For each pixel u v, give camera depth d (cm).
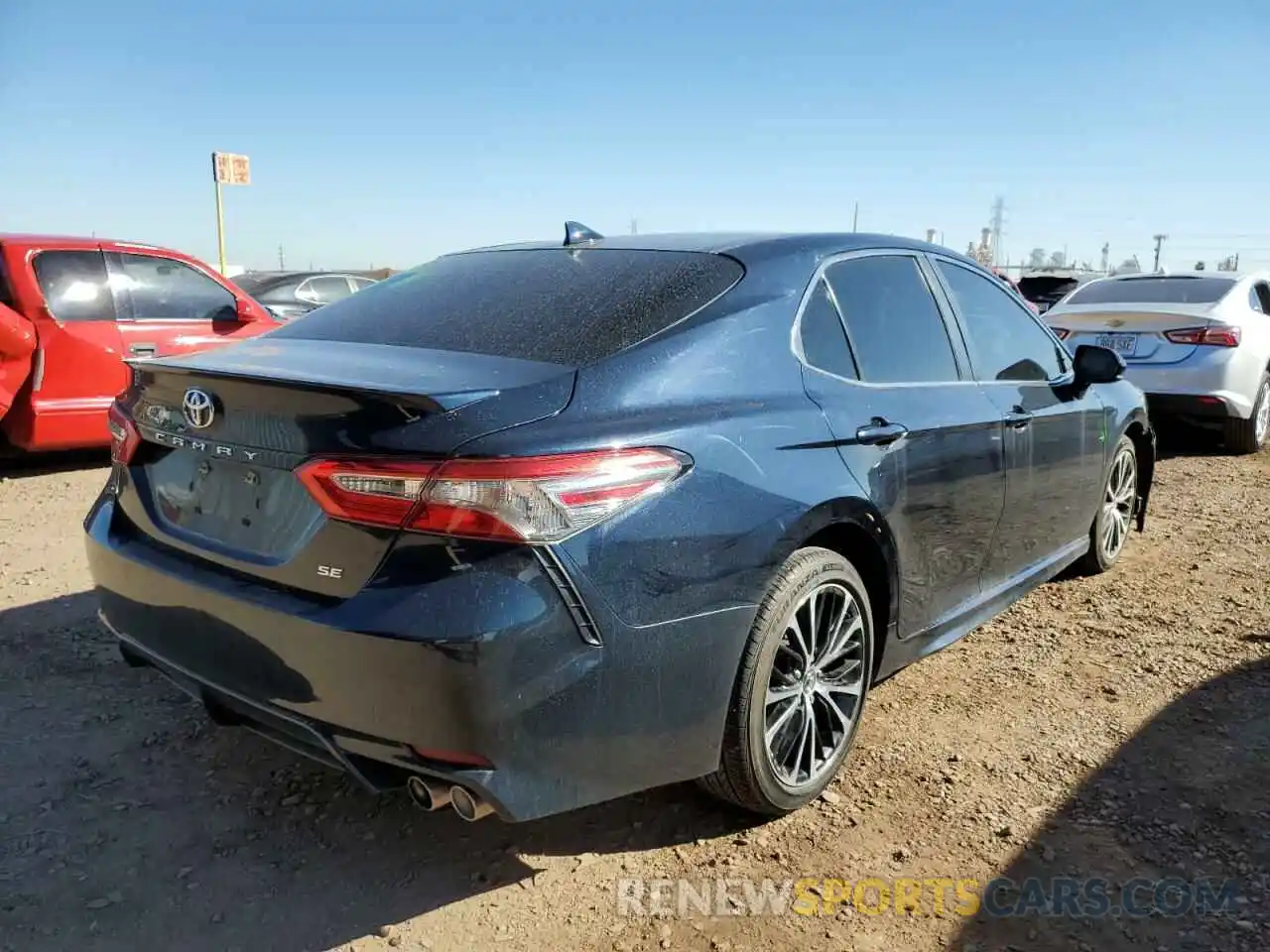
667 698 240
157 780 304
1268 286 913
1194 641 420
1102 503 481
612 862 269
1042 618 449
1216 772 312
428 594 212
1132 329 817
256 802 294
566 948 235
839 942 237
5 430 679
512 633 211
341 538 222
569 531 219
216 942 235
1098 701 363
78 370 679
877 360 322
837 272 323
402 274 357
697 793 301
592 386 242
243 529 249
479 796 218
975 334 383
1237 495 692
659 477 237
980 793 301
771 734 273
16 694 355
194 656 254
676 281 288
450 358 256
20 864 261
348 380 231
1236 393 796
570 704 222
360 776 225
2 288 667
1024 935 239
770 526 258
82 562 501
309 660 224
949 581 347
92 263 696
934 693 371
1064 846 274
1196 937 238
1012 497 379
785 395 281
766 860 269
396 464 215
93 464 748
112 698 355
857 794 300
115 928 238
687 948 235
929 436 322
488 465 213
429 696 211
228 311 762
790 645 276
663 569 234
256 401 238
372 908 248
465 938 238
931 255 376
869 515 294
